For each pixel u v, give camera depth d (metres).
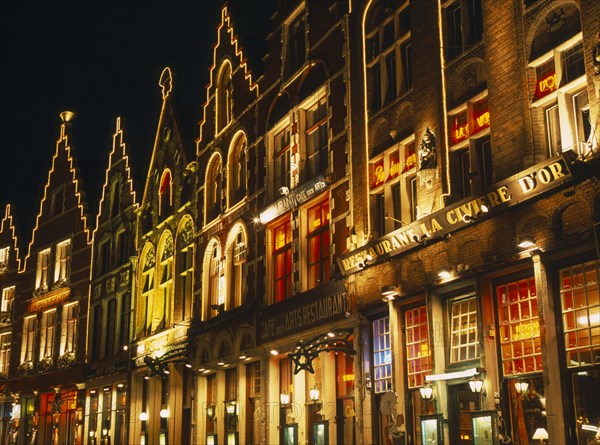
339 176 21.92
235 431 26.12
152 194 34.62
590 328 14.23
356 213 21.00
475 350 16.86
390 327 19.05
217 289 28.62
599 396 13.91
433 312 17.69
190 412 29.58
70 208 41.47
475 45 17.56
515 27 16.28
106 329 36.84
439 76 18.39
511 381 15.80
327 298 21.45
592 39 14.35
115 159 38.62
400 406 18.58
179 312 31.02
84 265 39.31
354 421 20.78
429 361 17.98
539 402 15.16
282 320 23.47
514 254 15.50
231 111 29.11
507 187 15.29
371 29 21.62
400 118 19.97
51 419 39.25
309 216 23.78
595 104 14.16
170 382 30.69
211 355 27.70
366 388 19.77
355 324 20.39
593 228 13.75
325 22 23.66
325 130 23.55
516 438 15.51
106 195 38.84
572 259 14.62
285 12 26.00
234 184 28.56
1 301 45.31
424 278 18.02
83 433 36.50
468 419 16.91
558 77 15.29
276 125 25.75
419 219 17.64
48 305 41.19
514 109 16.08
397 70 20.30
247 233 26.61
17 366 42.47
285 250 24.67
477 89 17.38
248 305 25.34
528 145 15.62
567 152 13.95
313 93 23.77
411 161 19.47
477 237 16.50
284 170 25.50
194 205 30.83
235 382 26.80
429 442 17.30
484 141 17.25
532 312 15.56
